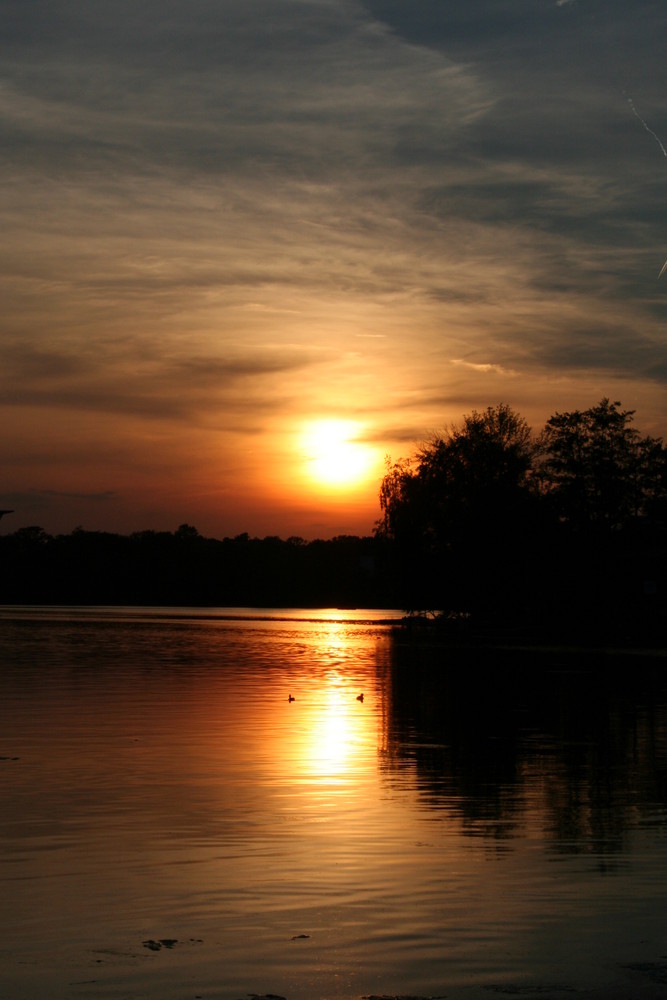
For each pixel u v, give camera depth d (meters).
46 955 10.96
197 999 9.86
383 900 12.88
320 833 16.41
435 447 106.25
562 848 15.55
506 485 98.88
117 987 10.12
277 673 52.03
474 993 10.06
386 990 10.11
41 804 18.48
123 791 19.75
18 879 13.70
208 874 13.98
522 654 70.88
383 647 78.81
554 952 11.12
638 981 10.37
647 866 14.51
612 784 21.11
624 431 99.81
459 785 20.84
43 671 50.72
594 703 38.38
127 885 13.46
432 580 103.12
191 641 85.00
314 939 11.48
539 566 97.62
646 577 95.38
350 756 24.56
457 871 14.20
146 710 33.78
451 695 41.16
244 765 22.89
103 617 147.62
